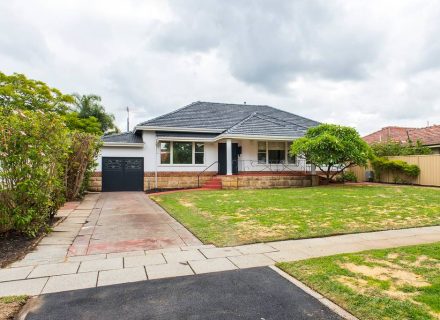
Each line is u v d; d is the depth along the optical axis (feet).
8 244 20.34
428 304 11.11
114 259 17.22
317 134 61.00
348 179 71.61
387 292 12.19
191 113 74.84
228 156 61.82
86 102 113.39
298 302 11.77
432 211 31.24
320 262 15.94
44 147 23.50
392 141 75.72
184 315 10.85
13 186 21.52
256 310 11.19
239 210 32.60
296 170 72.38
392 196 42.42
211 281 13.85
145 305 11.60
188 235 23.20
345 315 10.69
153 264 16.30
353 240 21.03
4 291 12.84
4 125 21.06
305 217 28.40
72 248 19.69
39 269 15.61
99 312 11.07
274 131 66.23
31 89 71.87
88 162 47.19
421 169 60.95
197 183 67.41
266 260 16.80
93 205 40.09
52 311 11.15
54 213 29.09
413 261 15.97
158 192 58.54
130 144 63.31
